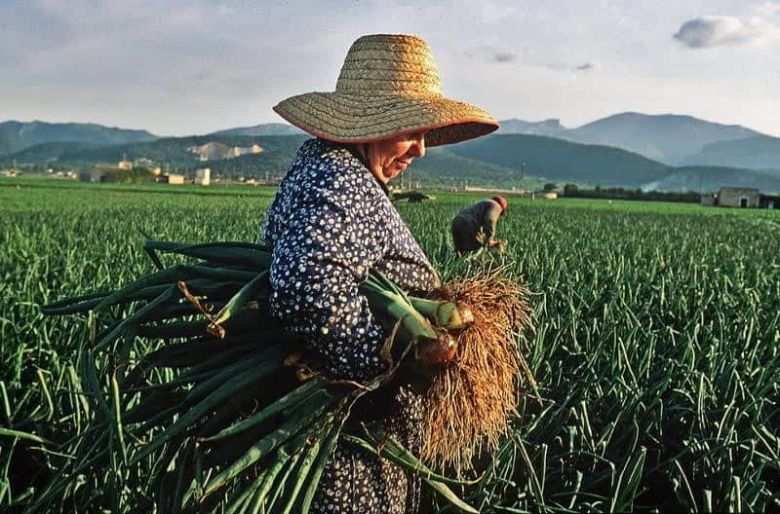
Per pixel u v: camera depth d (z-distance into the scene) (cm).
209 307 278
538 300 697
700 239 2070
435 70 303
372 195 261
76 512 371
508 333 285
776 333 584
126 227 1947
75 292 760
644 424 457
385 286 258
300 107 284
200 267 276
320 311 240
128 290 282
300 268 240
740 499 348
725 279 932
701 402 438
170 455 282
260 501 242
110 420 259
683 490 404
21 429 463
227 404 263
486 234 1030
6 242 1358
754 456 415
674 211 5688
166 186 10831
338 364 249
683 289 869
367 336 245
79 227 1975
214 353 280
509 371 282
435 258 982
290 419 252
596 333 619
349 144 279
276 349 264
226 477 238
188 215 2706
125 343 276
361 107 279
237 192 7475
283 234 251
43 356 584
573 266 1084
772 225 3219
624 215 4044
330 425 259
